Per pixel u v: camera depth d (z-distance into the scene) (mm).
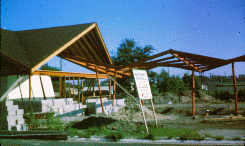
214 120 12922
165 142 7516
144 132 9477
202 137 7727
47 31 20125
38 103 14266
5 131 8750
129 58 44094
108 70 21219
